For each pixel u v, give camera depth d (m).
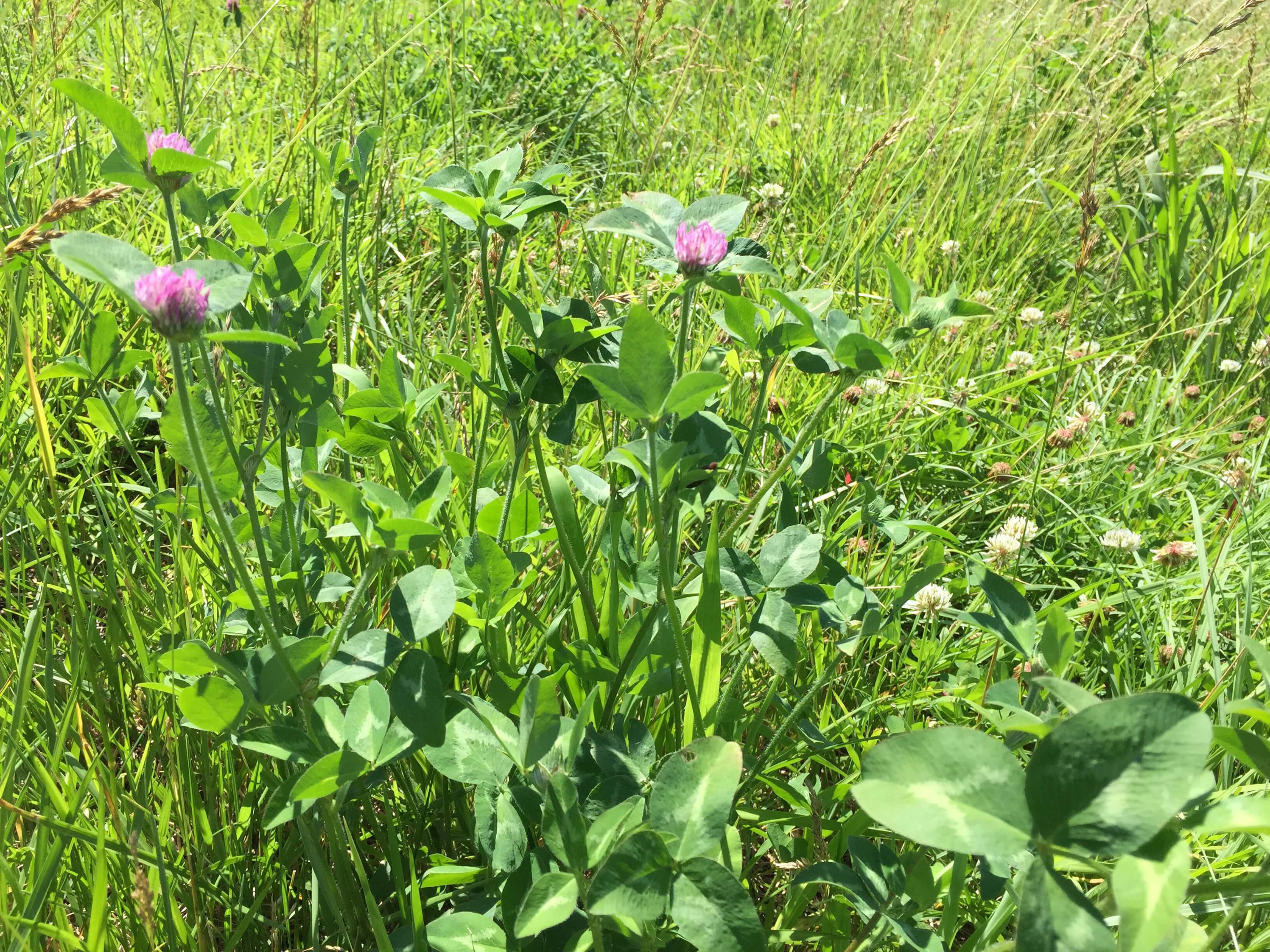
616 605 1.69
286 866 1.54
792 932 1.45
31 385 1.55
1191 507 2.74
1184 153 5.54
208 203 1.67
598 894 1.04
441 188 1.62
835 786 1.69
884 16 6.76
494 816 1.34
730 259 1.61
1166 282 4.42
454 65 4.93
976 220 4.71
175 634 1.67
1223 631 2.49
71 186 3.10
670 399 1.29
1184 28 6.21
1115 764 0.87
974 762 0.91
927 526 1.74
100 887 1.23
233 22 4.41
